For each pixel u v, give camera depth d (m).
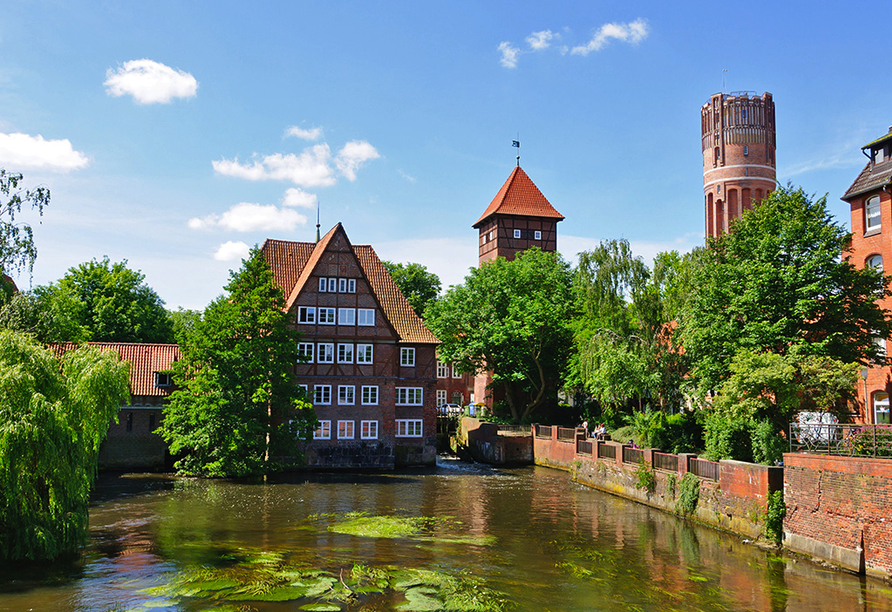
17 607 17.53
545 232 83.38
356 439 50.75
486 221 86.19
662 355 43.59
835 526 22.55
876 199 37.75
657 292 45.56
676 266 49.09
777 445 27.20
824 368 27.80
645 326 45.59
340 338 51.03
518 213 82.31
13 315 34.38
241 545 24.95
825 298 31.38
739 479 27.23
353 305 51.59
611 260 47.12
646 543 26.16
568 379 60.25
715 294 34.28
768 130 76.50
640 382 43.62
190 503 34.25
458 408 79.81
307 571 21.28
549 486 42.53
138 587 19.36
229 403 43.66
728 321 33.94
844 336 31.38
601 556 24.06
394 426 51.62
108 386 24.50
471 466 54.50
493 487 41.94
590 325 56.69
